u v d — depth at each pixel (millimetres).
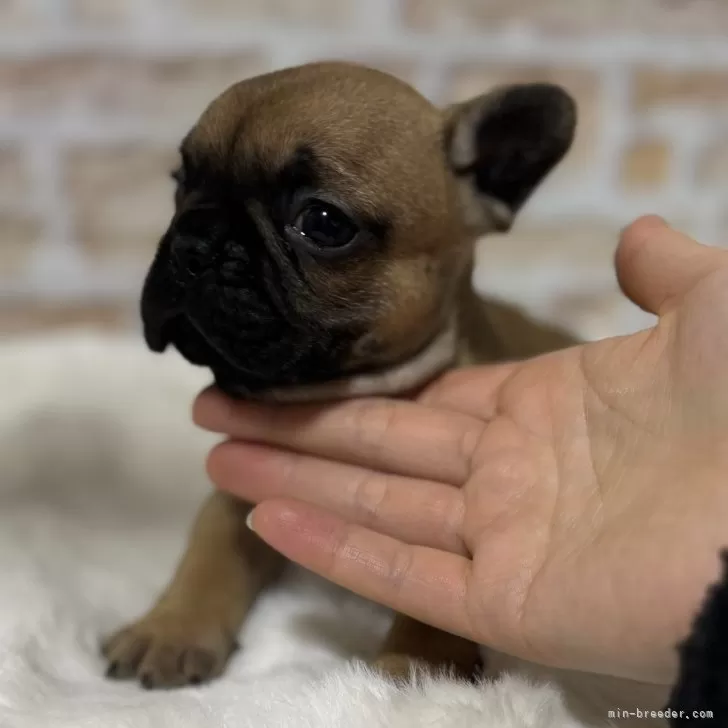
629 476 197
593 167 430
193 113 412
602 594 180
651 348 209
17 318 432
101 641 240
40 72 402
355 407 250
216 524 263
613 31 412
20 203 417
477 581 204
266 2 400
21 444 336
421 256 250
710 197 437
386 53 407
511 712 190
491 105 262
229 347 235
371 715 192
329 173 234
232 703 204
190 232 237
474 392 254
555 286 447
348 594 262
